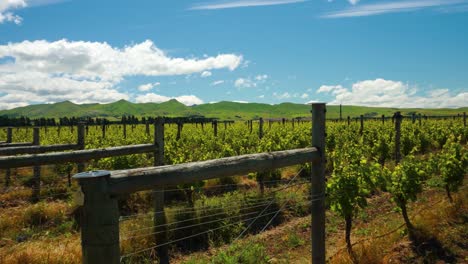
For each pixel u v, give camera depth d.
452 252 6.43
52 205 9.72
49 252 6.28
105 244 2.81
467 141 22.75
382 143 16.66
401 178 7.50
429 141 20.78
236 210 9.07
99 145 18.20
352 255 6.32
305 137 18.67
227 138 24.50
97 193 2.81
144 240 7.17
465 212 7.96
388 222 8.45
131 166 13.04
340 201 6.66
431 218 7.60
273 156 4.56
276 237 8.23
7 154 9.88
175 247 7.64
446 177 9.10
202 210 8.73
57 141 21.91
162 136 8.37
